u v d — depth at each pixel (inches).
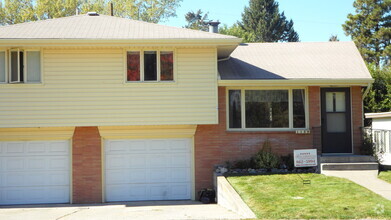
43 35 600.4
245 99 656.4
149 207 569.9
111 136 636.7
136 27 661.9
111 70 611.8
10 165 637.3
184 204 600.1
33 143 639.8
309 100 652.1
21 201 635.5
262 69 673.6
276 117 656.4
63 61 608.4
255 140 647.8
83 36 600.7
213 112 619.5
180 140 650.8
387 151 766.5
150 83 614.9
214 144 645.9
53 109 605.6
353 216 389.4
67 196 639.8
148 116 613.6
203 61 621.6
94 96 609.6
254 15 2346.2
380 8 1937.7
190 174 649.0
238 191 498.9
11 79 605.3
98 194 635.5
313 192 478.0
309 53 742.5
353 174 573.0
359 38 1972.2
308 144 649.6
